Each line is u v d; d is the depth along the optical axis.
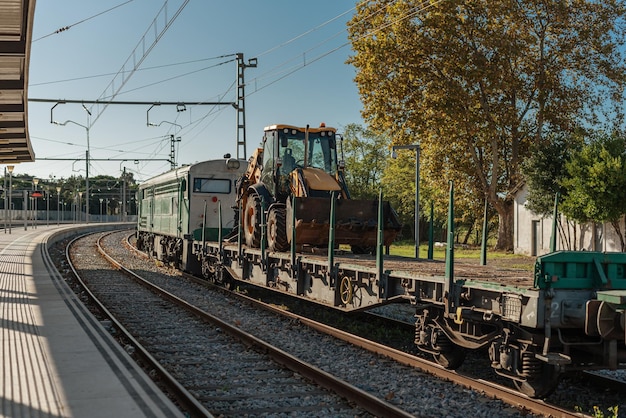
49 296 13.71
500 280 7.39
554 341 6.62
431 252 11.83
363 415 6.59
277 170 14.42
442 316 8.34
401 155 53.16
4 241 36.00
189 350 9.73
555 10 35.12
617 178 25.73
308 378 7.89
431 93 33.78
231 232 18.98
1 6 12.26
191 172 20.83
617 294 6.15
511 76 34.81
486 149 40.66
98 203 128.38
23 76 16.66
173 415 5.47
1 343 8.59
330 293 10.92
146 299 15.47
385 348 9.24
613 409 6.71
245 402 7.00
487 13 34.06
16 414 5.44
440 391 7.46
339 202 12.97
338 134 14.94
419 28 34.06
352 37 34.97
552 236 6.92
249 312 13.57
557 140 31.61
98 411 5.55
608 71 35.69
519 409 6.71
